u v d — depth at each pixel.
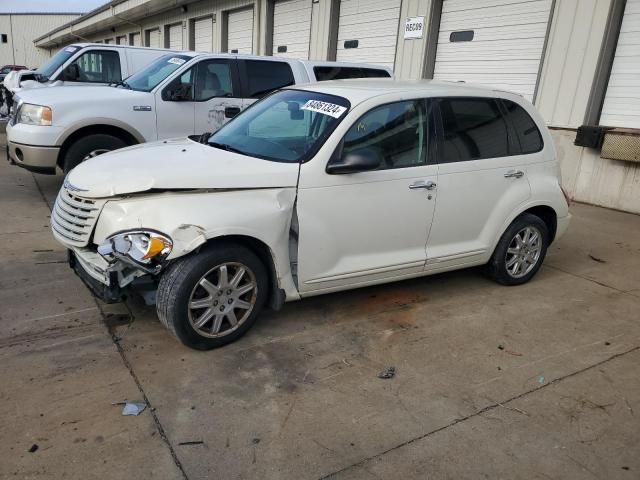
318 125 4.00
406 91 4.27
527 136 4.95
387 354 3.76
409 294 4.81
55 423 2.84
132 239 3.30
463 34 10.62
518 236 4.98
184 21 22.86
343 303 4.52
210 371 3.41
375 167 3.77
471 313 4.48
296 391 3.26
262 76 8.09
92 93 7.16
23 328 3.78
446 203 4.36
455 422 3.05
